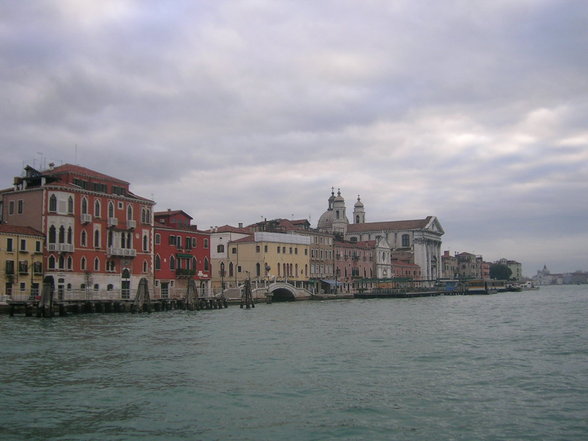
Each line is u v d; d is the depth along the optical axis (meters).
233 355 29.88
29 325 47.19
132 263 79.88
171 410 19.00
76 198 72.88
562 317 57.84
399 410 18.95
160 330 43.22
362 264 143.25
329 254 129.75
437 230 189.12
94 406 19.50
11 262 65.69
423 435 16.48
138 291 65.00
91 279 73.94
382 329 44.59
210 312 68.44
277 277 110.31
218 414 18.58
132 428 17.23
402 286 154.38
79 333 40.59
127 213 79.56
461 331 42.88
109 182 78.38
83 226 73.44
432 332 42.16
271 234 109.56
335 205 177.50
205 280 92.81
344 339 37.25
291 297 107.56
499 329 44.44
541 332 41.75
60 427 17.34
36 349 32.03
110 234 77.19
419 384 22.67
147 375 24.39
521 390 21.64
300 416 18.33
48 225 69.94
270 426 17.36
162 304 70.56
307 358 28.88
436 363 27.44
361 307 82.00
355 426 17.30
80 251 72.94
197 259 91.44
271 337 38.44
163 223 89.44
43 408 19.28
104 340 36.31
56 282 70.00
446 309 75.75
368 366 26.58
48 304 56.09
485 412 18.70
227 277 110.25
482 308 78.06
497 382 23.02
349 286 136.50
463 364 27.14
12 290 65.50
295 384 22.64
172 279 86.69
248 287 78.75
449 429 16.98
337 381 23.20
